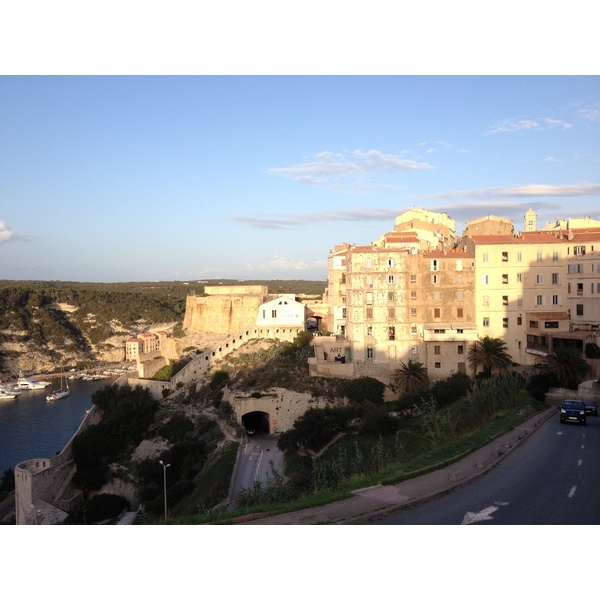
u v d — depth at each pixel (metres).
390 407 75.00
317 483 35.12
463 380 74.50
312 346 90.88
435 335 80.94
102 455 77.62
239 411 79.38
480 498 23.70
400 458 42.31
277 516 21.31
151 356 120.50
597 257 82.88
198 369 92.19
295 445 67.75
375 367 81.50
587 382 67.31
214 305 122.06
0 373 198.00
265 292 127.75
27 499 69.31
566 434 40.25
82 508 66.56
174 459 70.81
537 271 82.81
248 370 86.62
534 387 65.31
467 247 86.81
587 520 21.02
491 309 82.88
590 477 27.27
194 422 80.31
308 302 128.88
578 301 83.75
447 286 82.56
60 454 76.75
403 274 82.06
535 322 81.62
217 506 49.91
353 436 67.25
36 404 152.88
